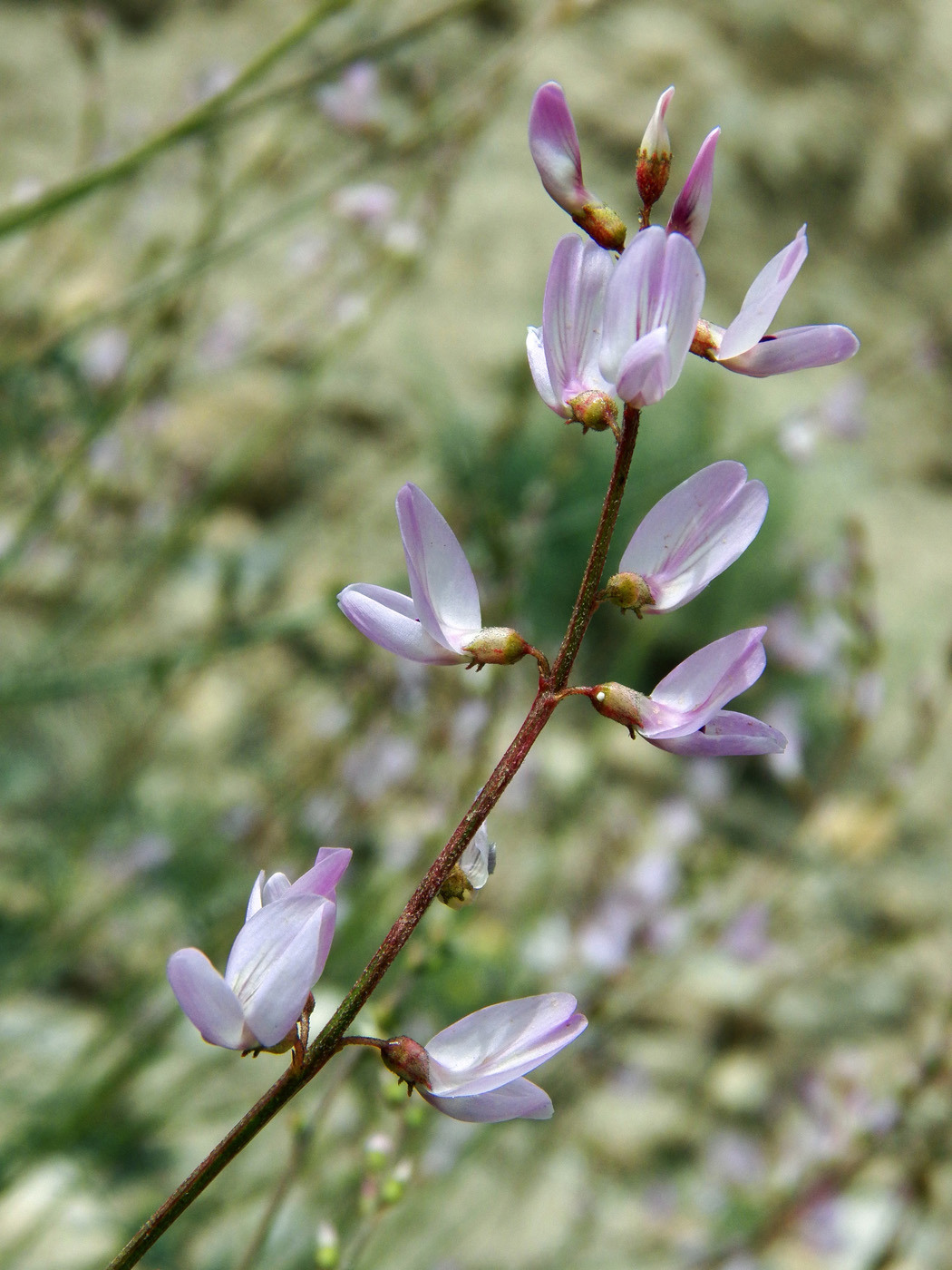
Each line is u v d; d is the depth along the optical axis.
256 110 0.23
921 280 1.10
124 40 0.89
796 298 1.04
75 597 0.45
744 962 0.36
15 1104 0.33
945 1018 0.28
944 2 1.19
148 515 0.46
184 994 0.13
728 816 0.59
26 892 0.41
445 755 0.33
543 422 0.68
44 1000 0.40
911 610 0.86
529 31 0.30
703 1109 0.46
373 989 0.13
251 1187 0.33
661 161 0.14
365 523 0.71
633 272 0.14
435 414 0.73
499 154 0.96
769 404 0.84
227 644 0.31
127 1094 0.35
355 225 0.41
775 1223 0.32
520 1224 0.40
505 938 0.39
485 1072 0.14
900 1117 0.29
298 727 0.54
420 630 0.14
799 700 0.67
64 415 0.36
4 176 0.79
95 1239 0.33
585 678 0.65
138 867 0.41
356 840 0.36
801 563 0.41
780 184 1.06
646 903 0.34
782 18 1.08
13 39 0.86
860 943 0.44
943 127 1.13
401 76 0.81
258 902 0.14
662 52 1.02
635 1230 0.41
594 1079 0.39
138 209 0.47
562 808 0.46
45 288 0.42
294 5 0.91
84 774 0.48
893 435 0.98
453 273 0.89
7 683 0.29
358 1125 0.28
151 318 0.36
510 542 0.31
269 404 0.64
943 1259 0.38
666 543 0.14
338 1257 0.19
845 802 0.50
